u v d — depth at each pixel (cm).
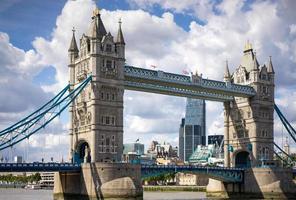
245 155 15750
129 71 12850
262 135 15438
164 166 12888
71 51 13125
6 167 10550
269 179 14288
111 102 12375
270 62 16112
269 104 15762
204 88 14250
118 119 12412
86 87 12475
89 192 11231
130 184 11162
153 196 16888
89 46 12619
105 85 12275
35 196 16900
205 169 13938
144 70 13100
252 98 15450
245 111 15600
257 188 14425
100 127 12069
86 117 12344
